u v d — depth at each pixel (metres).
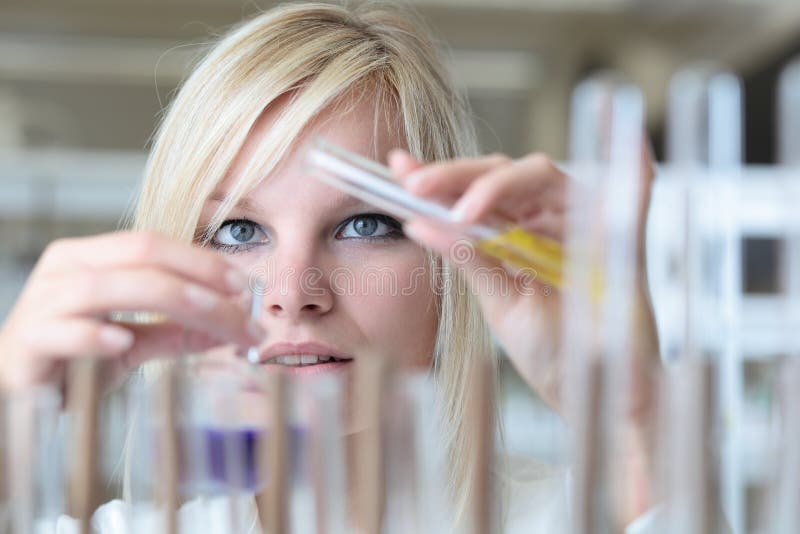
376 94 0.74
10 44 2.66
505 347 0.49
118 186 1.88
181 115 0.77
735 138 0.34
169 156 0.78
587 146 0.34
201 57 0.97
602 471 0.32
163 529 0.34
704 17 2.43
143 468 0.37
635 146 0.33
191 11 2.49
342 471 0.34
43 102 2.83
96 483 0.34
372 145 0.73
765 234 1.33
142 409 0.37
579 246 0.34
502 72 2.88
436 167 0.40
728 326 0.35
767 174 1.37
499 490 0.43
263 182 0.70
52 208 1.90
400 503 0.33
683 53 2.60
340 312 0.71
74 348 0.40
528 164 0.40
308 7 0.79
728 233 0.35
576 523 0.32
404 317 0.73
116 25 2.56
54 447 0.36
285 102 0.72
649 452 0.34
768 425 0.36
